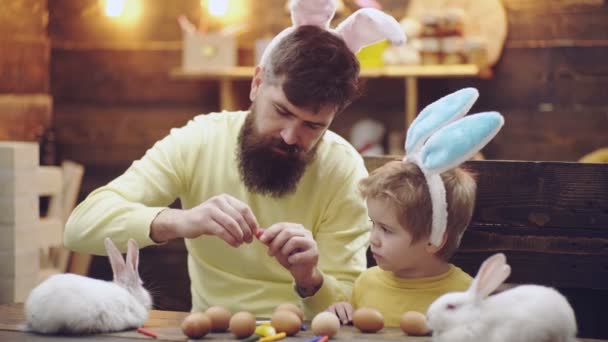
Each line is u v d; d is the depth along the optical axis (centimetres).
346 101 166
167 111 431
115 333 137
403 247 156
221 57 394
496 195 183
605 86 379
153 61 430
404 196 152
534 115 386
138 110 433
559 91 383
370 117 405
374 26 170
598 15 378
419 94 398
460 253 186
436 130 151
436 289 159
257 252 182
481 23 381
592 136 381
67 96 439
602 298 179
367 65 374
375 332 141
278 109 165
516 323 113
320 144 186
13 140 407
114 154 436
